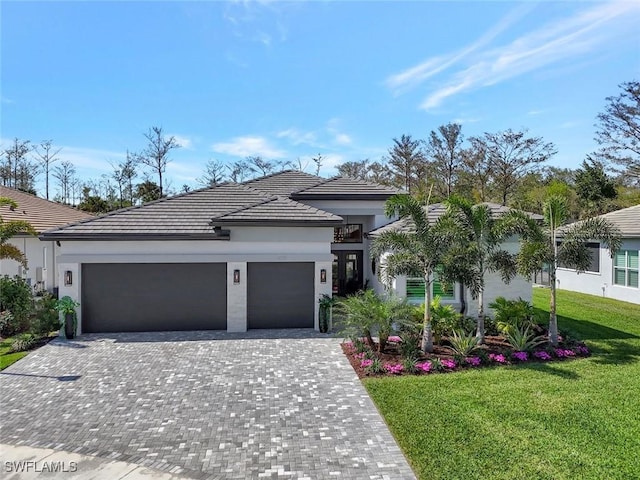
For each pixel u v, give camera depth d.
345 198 21.95
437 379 11.05
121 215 17.48
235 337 15.62
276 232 16.91
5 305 16.25
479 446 7.52
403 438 7.85
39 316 15.94
